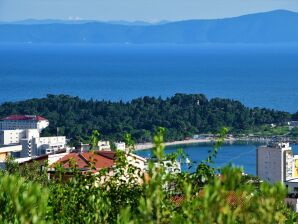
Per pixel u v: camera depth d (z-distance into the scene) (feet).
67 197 165.37
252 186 103.19
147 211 104.94
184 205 107.55
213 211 99.04
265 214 101.65
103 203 150.82
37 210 109.50
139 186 172.14
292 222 122.31
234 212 99.40
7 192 110.73
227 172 100.17
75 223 155.94
